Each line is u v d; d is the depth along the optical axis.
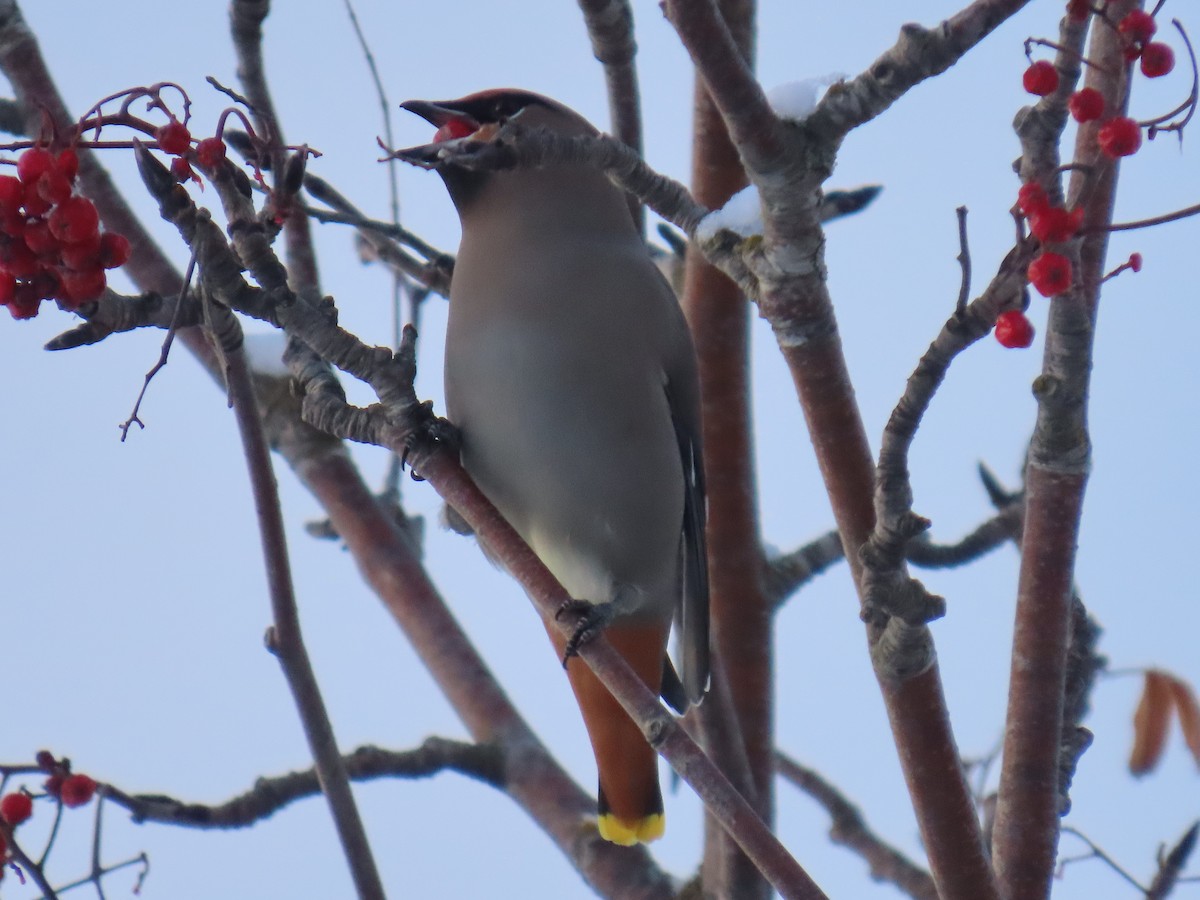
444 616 9.42
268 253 6.03
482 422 8.00
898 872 9.54
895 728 6.20
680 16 5.52
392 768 8.67
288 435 9.77
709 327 8.80
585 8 8.20
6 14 8.05
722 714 8.05
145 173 5.67
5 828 6.54
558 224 8.12
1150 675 7.91
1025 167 5.62
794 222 6.04
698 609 8.23
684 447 8.40
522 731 9.09
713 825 8.27
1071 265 5.57
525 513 8.12
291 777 7.83
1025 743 6.59
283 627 6.63
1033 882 6.51
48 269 5.61
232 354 6.21
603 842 8.66
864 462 6.41
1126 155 5.42
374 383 6.58
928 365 5.42
